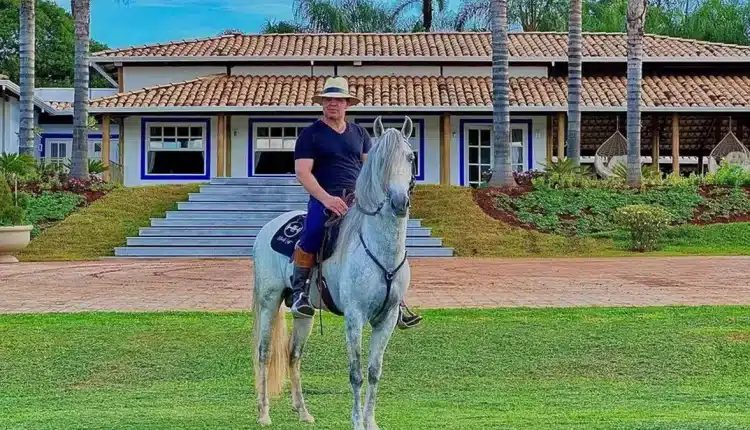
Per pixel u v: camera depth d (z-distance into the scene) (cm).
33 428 736
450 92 3409
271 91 3428
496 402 890
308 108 3275
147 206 2812
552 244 2583
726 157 3266
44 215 2725
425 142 3475
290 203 2823
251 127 3450
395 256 693
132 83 3694
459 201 2814
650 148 3953
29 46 2994
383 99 3322
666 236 2652
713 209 2802
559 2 5325
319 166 758
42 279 1909
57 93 4409
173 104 3284
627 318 1308
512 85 3522
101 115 3362
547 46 3753
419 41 3853
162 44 3809
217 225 2700
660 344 1155
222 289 1723
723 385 988
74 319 1327
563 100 3325
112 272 2064
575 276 1925
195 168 3459
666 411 821
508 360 1095
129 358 1110
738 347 1140
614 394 939
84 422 765
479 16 5303
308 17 5494
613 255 2478
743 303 1476
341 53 3606
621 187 2922
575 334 1209
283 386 894
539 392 952
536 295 1593
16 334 1221
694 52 3675
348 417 823
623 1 5241
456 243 2580
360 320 699
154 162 3447
